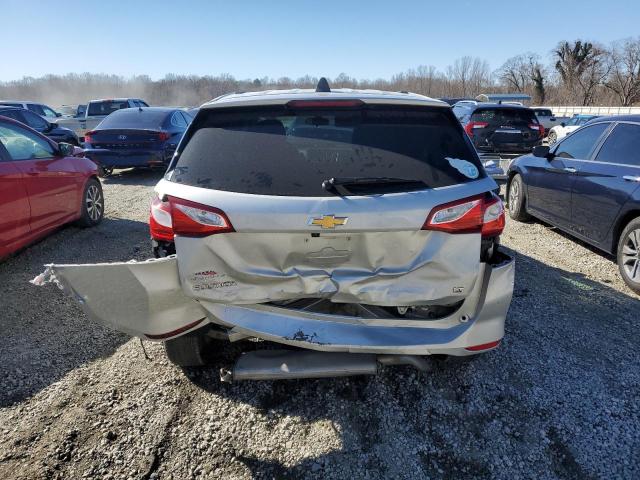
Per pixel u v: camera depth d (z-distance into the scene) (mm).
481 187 2320
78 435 2449
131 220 6758
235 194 2215
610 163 4828
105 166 9820
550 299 4078
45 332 3518
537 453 2352
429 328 2352
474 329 2350
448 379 2910
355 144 2369
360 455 2334
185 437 2441
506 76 67500
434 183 2279
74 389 2820
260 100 2488
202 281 2264
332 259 2236
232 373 2404
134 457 2312
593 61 59094
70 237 5875
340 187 2199
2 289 4297
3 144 4746
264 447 2381
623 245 4426
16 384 2869
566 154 5703
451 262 2248
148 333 2342
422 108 2514
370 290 2252
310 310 2363
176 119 10922
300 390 2803
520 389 2824
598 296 4172
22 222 4766
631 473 2230
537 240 5859
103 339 3402
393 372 2971
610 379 2932
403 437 2449
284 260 2234
